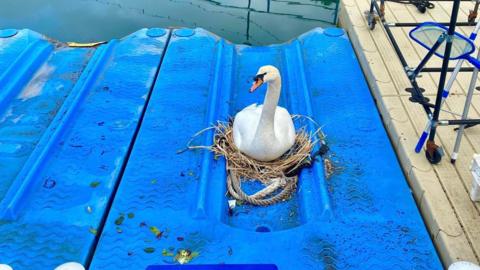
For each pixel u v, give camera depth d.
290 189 2.14
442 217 1.85
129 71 2.95
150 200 2.00
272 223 2.03
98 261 1.75
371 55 2.89
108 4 4.57
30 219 1.92
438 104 1.96
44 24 4.12
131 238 1.84
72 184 2.10
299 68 2.98
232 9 4.52
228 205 2.09
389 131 2.40
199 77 2.87
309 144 2.27
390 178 2.12
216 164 2.22
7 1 4.53
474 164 1.85
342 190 2.06
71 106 2.56
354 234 1.85
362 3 3.51
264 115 2.03
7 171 2.22
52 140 2.31
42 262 1.75
